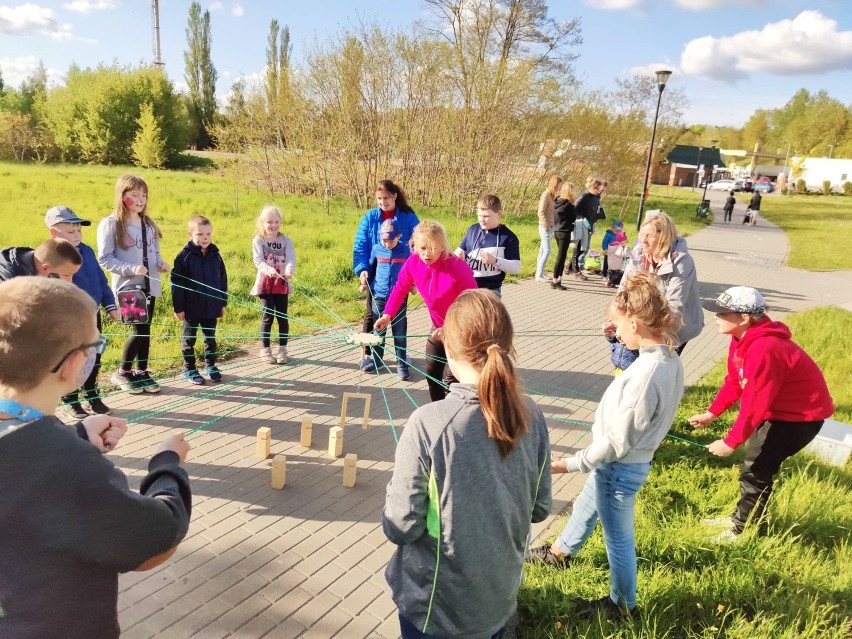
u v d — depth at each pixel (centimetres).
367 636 279
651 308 257
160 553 146
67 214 437
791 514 377
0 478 123
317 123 2009
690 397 605
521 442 184
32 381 135
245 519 359
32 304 134
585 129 2400
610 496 276
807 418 337
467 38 2294
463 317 183
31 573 126
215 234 1311
